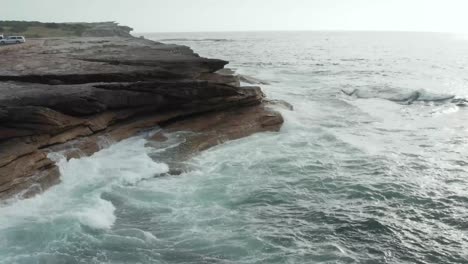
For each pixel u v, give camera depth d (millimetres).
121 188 16031
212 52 102500
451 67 63844
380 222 14406
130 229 13469
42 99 17094
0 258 11648
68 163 16688
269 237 13305
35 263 11586
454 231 14000
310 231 13781
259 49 117500
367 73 55875
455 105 32750
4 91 18453
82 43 48812
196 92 21594
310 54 96438
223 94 22703
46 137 16359
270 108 26359
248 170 18422
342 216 14773
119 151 18828
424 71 58312
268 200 15789
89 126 18328
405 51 105938
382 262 12281
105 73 22672
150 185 16547
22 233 12742
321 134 23766
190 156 19219
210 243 12898
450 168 19500
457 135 24891
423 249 12984
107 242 12703
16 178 14320
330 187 17109
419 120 28422
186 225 13859
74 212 13883
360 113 29828
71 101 17516
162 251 12445
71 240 12625
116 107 19734
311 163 19469
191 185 16750
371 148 22047
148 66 26984
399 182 17688
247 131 22734
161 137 20547
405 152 21625
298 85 42719
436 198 16312
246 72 54594
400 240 13422
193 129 21578
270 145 21641
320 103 32750
